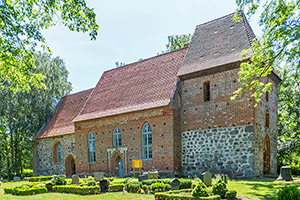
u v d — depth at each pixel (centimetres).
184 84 2495
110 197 1577
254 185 1648
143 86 2877
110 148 2861
